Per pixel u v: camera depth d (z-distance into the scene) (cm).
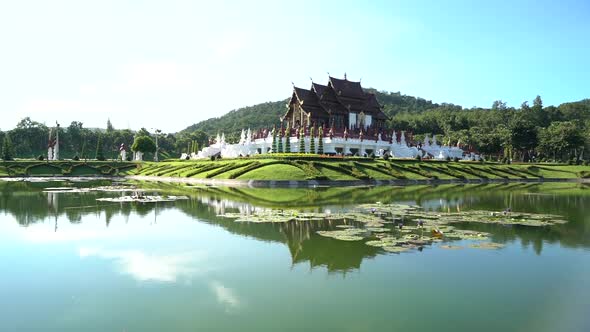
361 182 5559
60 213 2862
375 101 10131
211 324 1103
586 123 15775
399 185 5578
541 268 1576
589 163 10406
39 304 1244
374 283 1412
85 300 1272
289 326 1091
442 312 1172
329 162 6122
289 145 7219
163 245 1928
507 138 11856
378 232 2211
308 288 1359
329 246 1894
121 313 1176
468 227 2391
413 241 1994
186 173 6594
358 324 1100
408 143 9012
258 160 6178
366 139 7981
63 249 1867
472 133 14138
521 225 2461
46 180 6525
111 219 2620
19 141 12688
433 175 6306
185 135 17000
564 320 1123
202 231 2234
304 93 9100
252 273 1520
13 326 1101
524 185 6331
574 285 1388
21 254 1783
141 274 1513
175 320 1127
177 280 1446
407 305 1221
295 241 1995
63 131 14175
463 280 1435
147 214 2809
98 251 1828
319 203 3444
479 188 5356
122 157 11044
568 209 3241
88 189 4744
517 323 1107
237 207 3170
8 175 7175
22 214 2816
